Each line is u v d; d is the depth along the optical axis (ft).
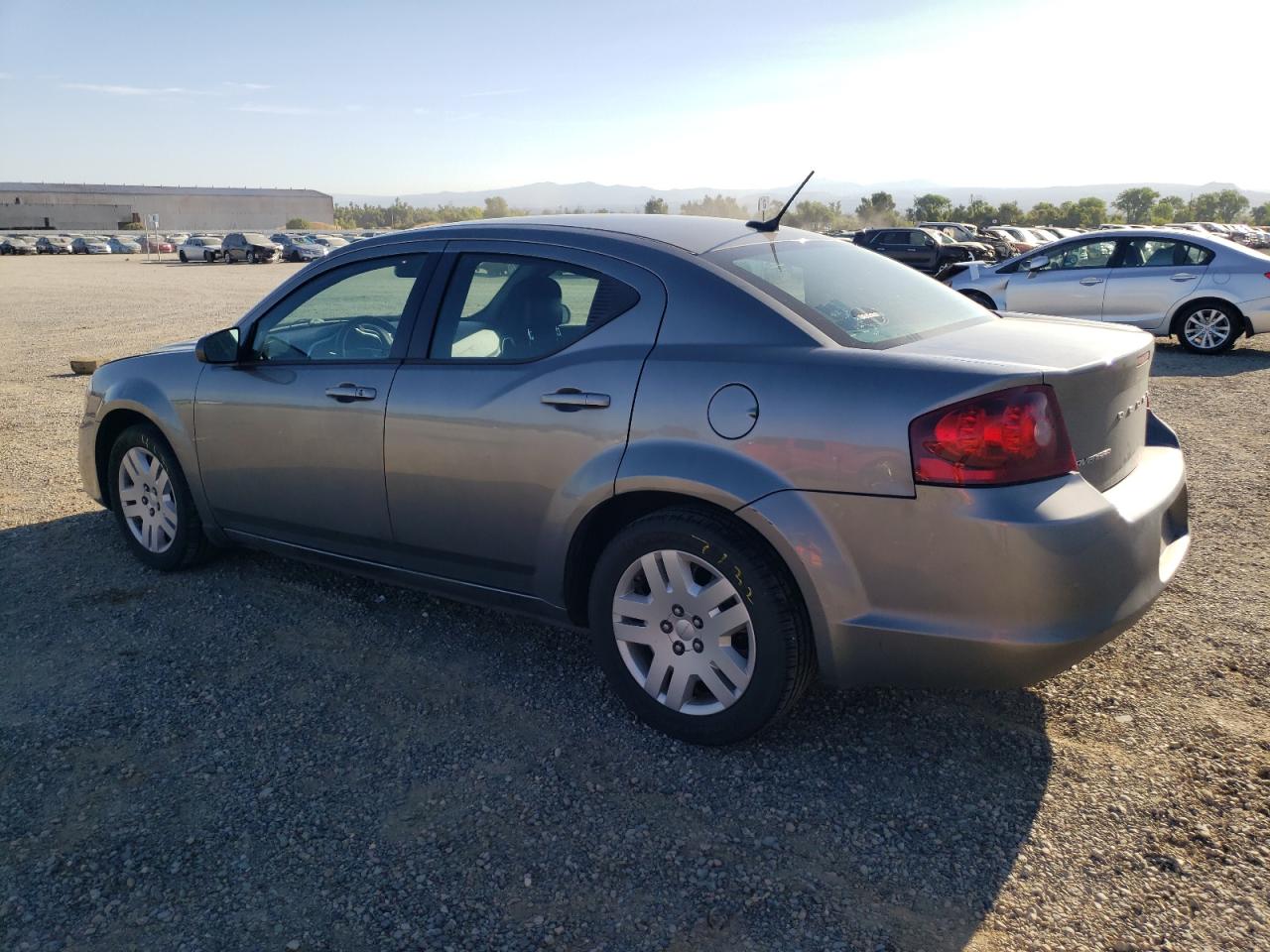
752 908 7.37
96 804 8.73
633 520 10.11
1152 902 7.36
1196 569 13.94
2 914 7.35
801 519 8.44
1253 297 34.09
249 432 12.55
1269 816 8.32
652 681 9.70
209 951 6.99
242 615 12.89
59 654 11.73
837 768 9.23
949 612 8.11
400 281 11.61
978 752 9.46
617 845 8.14
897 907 7.36
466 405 10.44
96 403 14.65
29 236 243.81
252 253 162.91
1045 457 7.97
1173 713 10.03
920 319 10.02
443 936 7.12
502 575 10.75
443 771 9.27
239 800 8.80
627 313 9.75
